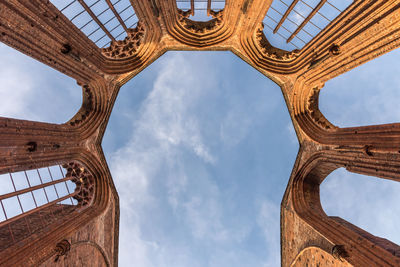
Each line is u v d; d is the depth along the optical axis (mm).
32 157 11648
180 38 20125
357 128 13930
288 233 17953
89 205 16906
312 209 17078
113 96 18906
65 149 14641
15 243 11336
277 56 19203
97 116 17797
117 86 19203
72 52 13680
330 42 13945
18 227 14766
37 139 11969
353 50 12617
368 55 11875
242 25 18688
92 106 17656
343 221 16766
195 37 20359
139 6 15812
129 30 17891
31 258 10422
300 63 17469
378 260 10617
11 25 9844
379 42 10969
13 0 9453
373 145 11898
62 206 18453
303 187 18391
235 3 17188
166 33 19516
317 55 15352
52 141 13164
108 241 17469
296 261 16656
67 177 16516
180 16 19688
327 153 15703
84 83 16688
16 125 10789
